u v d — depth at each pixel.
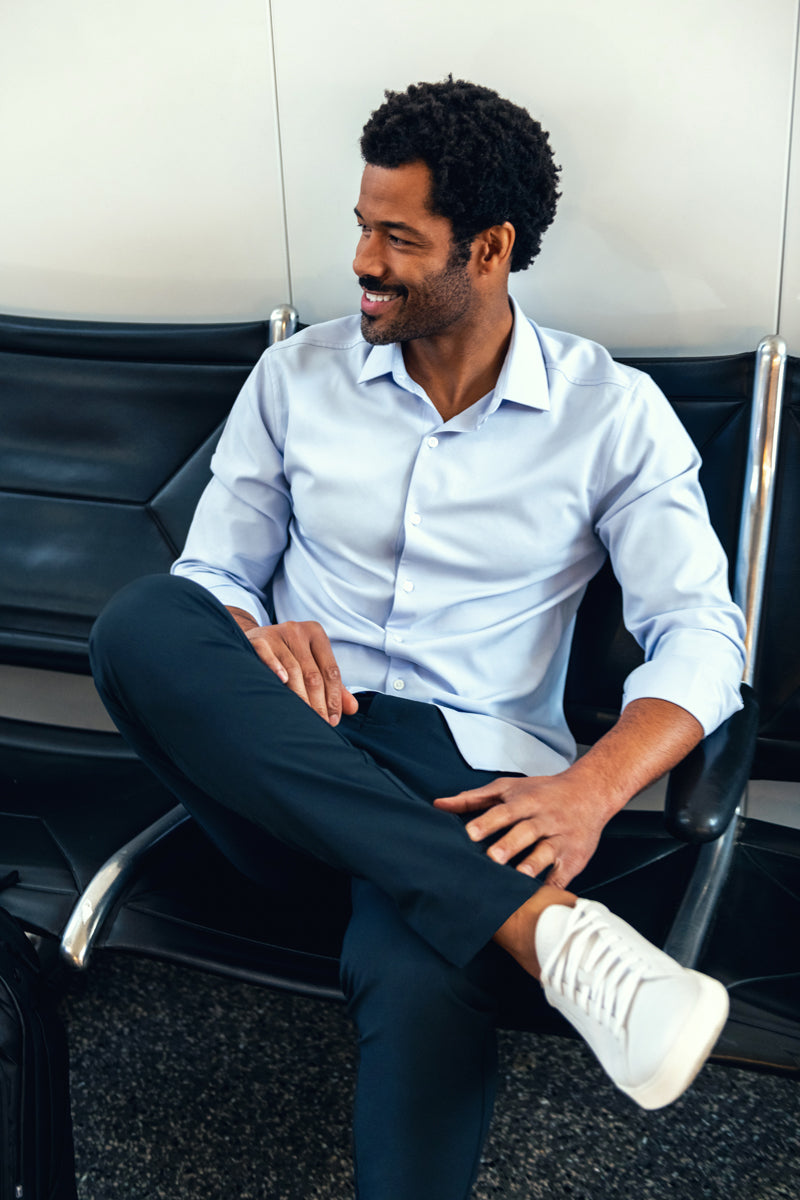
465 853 1.05
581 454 1.42
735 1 1.52
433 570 1.46
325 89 1.72
